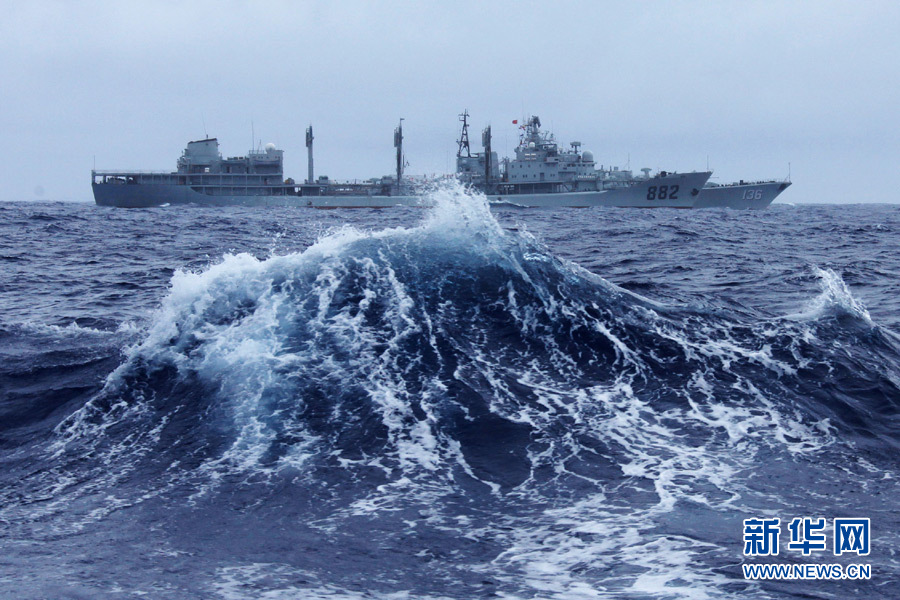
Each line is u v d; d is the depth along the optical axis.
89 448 12.15
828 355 15.37
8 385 14.63
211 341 15.27
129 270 35.00
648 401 13.54
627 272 33.94
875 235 67.25
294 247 46.50
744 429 12.60
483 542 9.33
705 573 8.50
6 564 8.75
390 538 9.43
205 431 12.45
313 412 12.85
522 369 14.57
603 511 10.07
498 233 19.81
